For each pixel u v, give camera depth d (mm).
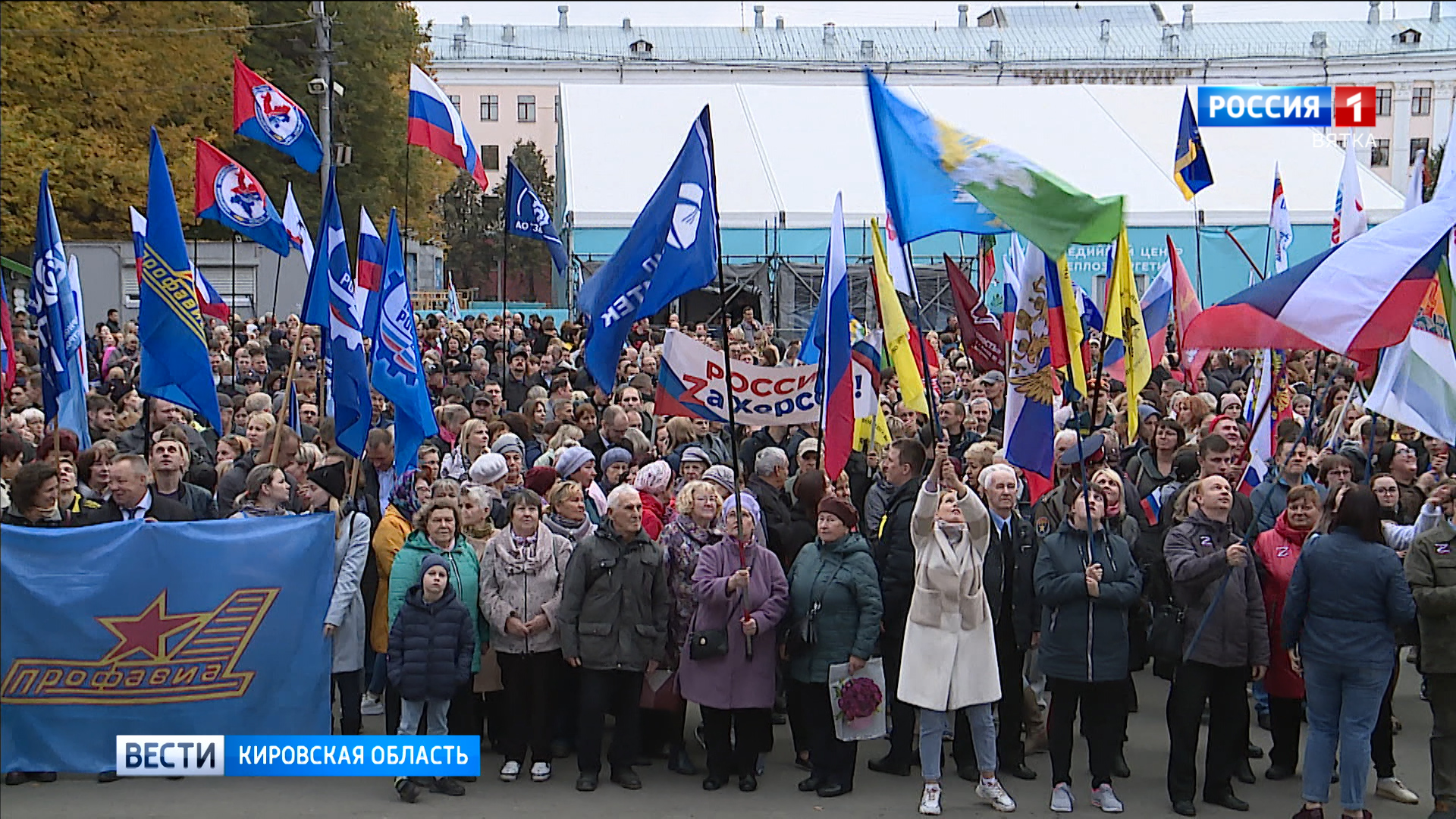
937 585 7367
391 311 8516
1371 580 6996
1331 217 28000
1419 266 7457
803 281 27578
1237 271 27969
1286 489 9320
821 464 9367
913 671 7375
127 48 29969
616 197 27375
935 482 7449
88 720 7496
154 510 8062
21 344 14727
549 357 18016
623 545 7785
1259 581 7852
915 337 10820
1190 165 14477
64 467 8086
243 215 12383
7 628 7367
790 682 8180
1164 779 8109
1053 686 7469
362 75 40844
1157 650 7457
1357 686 7035
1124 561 7359
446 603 7574
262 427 10398
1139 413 11281
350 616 7859
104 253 27219
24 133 26172
